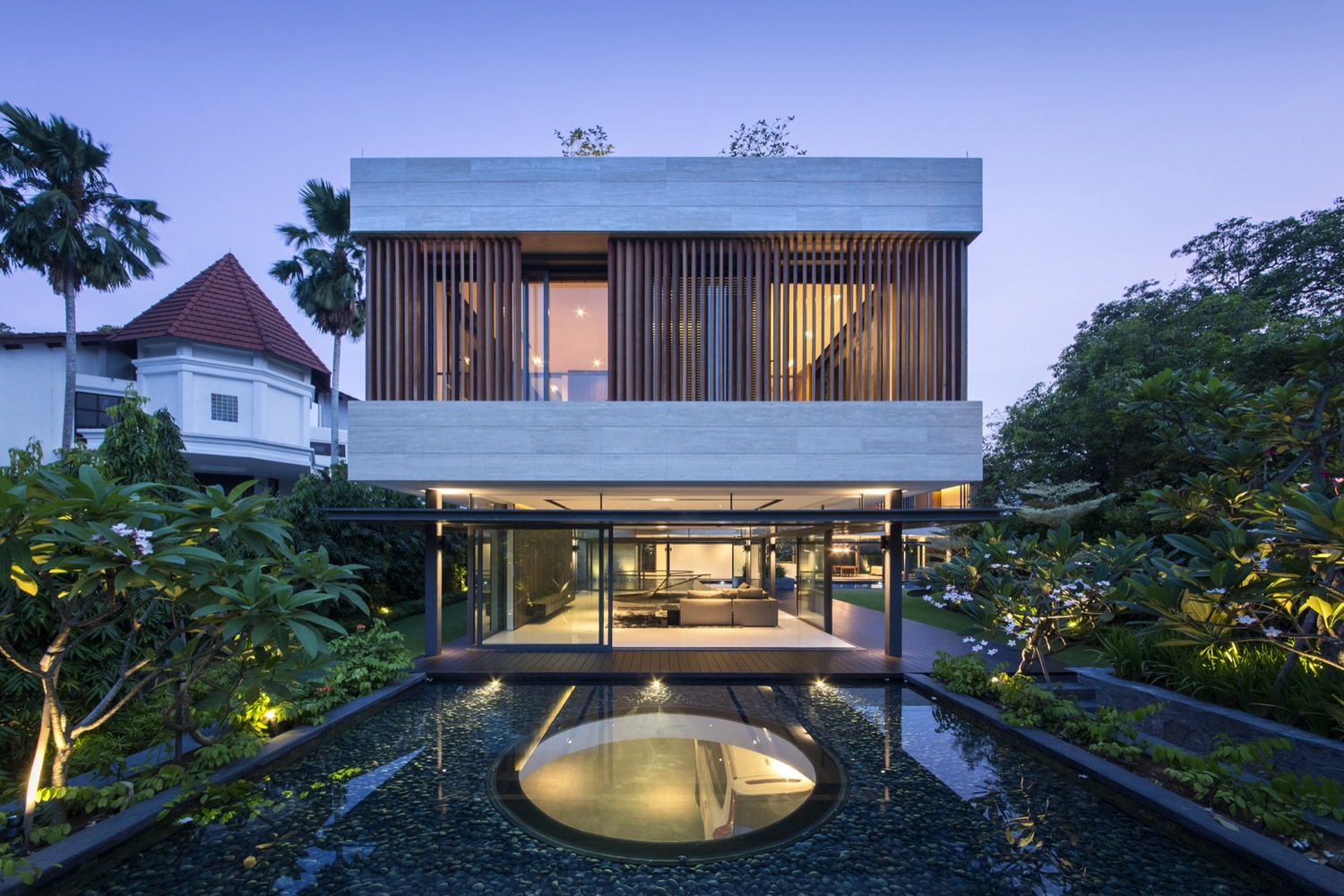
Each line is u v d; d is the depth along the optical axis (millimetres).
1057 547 6625
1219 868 3469
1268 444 6523
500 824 4008
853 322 8336
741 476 8031
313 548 12266
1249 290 17375
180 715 4199
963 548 17703
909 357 8258
